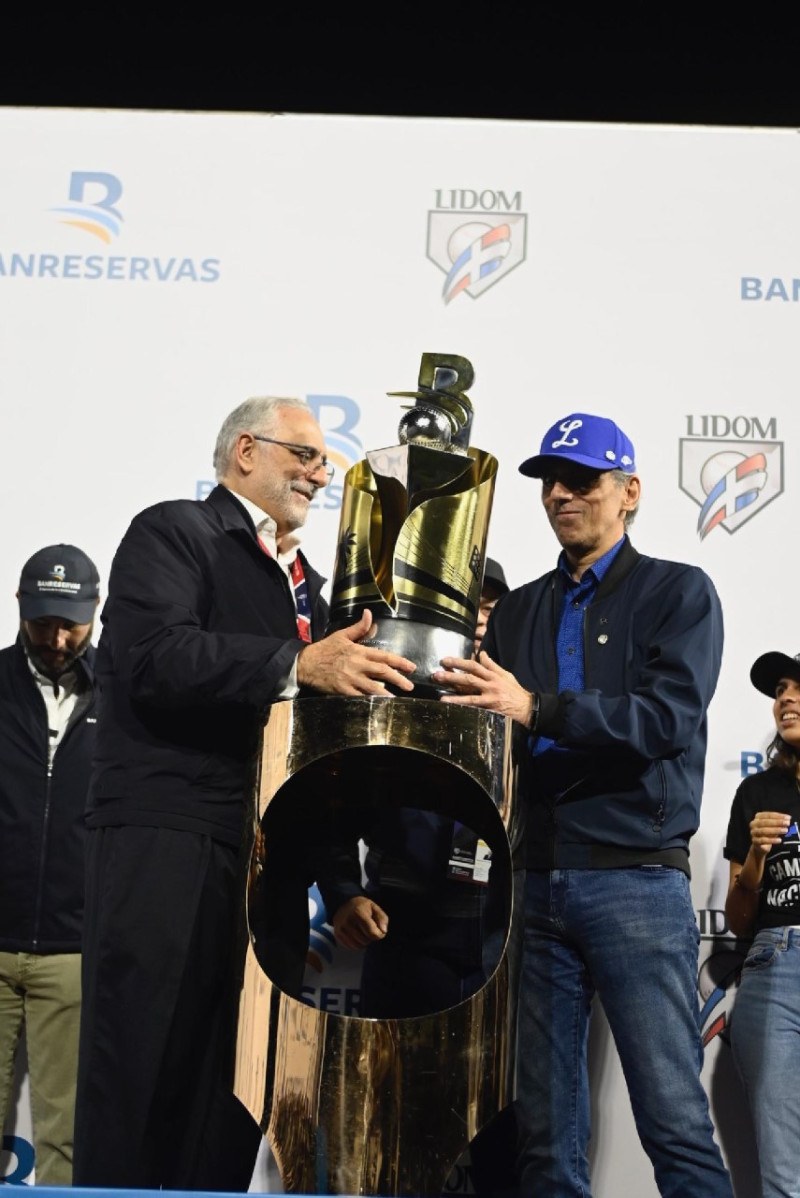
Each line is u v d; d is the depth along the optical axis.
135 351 2.83
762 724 2.67
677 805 2.24
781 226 2.88
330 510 2.77
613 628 2.31
